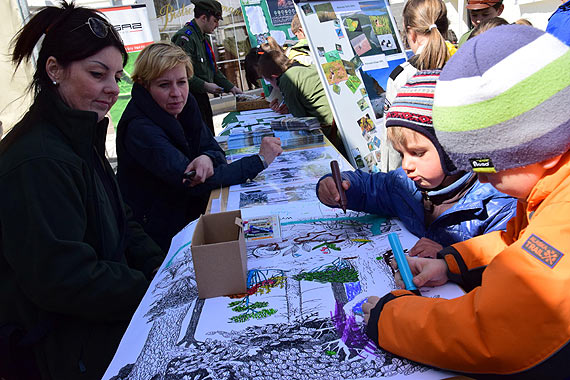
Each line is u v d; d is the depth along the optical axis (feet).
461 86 2.39
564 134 2.25
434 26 7.88
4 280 4.32
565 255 2.28
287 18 18.62
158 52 6.95
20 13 17.56
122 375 2.95
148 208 7.50
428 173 3.93
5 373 4.21
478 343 2.43
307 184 6.68
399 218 4.97
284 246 4.51
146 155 6.97
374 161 10.26
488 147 2.38
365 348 2.92
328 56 10.32
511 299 2.34
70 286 4.07
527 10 19.39
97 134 5.20
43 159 4.15
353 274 3.83
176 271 4.36
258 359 2.91
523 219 3.20
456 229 4.37
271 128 10.38
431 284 3.52
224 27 26.84
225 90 17.39
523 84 2.23
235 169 7.00
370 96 10.66
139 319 3.64
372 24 11.42
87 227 4.60
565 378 2.32
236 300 3.62
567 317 2.25
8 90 17.75
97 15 4.63
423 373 2.67
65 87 4.56
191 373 2.85
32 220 4.00
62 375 4.33
